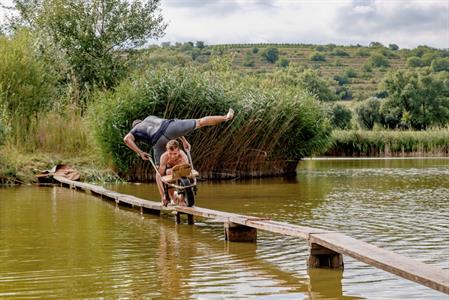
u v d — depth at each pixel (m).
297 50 144.62
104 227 12.53
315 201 16.84
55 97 29.91
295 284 7.71
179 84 24.53
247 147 25.80
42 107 28.00
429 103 83.19
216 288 7.57
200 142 24.47
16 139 25.98
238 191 19.84
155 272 8.45
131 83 24.70
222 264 8.92
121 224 12.95
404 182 23.23
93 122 24.52
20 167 23.80
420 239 10.75
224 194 18.86
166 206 13.41
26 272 8.52
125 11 40.84
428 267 6.84
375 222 12.79
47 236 11.46
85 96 30.73
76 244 10.61
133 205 15.60
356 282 7.78
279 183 23.11
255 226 10.19
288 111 26.22
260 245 10.40
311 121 27.56
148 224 12.96
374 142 45.84
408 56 146.25
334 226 12.25
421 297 7.04
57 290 7.55
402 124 81.38
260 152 26.27
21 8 40.91
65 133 26.62
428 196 18.08
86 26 39.97
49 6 40.12
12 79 26.80
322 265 8.67
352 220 13.09
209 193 19.20
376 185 21.98
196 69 25.66
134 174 24.19
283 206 15.70
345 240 8.32
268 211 14.66
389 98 83.00
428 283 6.35
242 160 25.89
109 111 23.91
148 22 41.28
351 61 139.62
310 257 8.65
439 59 136.25
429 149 46.09
